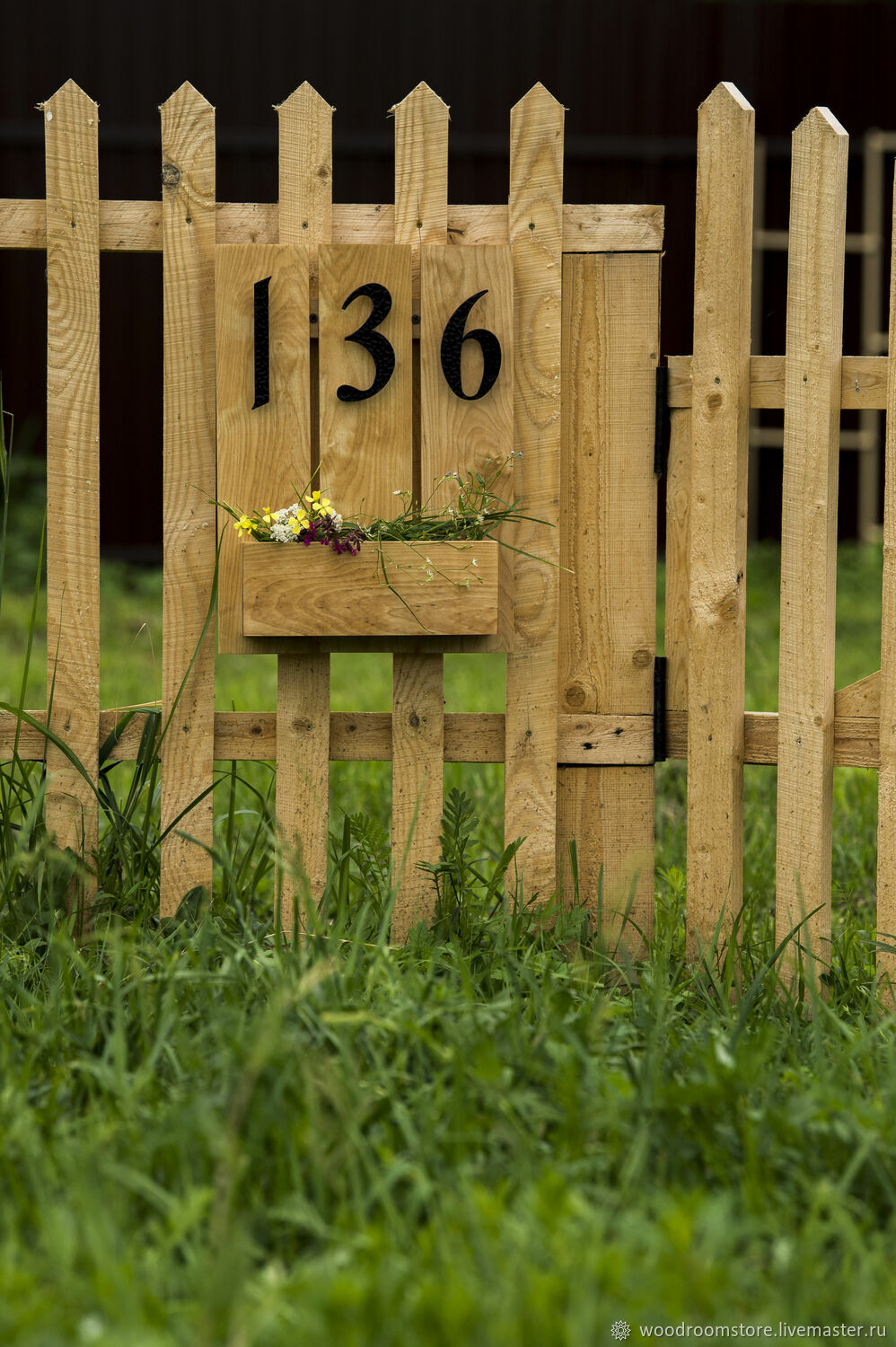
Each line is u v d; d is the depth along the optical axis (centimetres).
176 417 376
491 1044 271
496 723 391
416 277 378
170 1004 288
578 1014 300
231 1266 207
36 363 1246
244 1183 244
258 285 367
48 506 376
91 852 383
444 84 1248
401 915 385
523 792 389
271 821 396
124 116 1227
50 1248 217
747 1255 229
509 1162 254
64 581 379
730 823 381
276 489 374
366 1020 275
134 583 1221
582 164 1259
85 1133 258
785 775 376
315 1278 213
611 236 377
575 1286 204
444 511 374
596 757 393
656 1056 280
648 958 390
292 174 372
